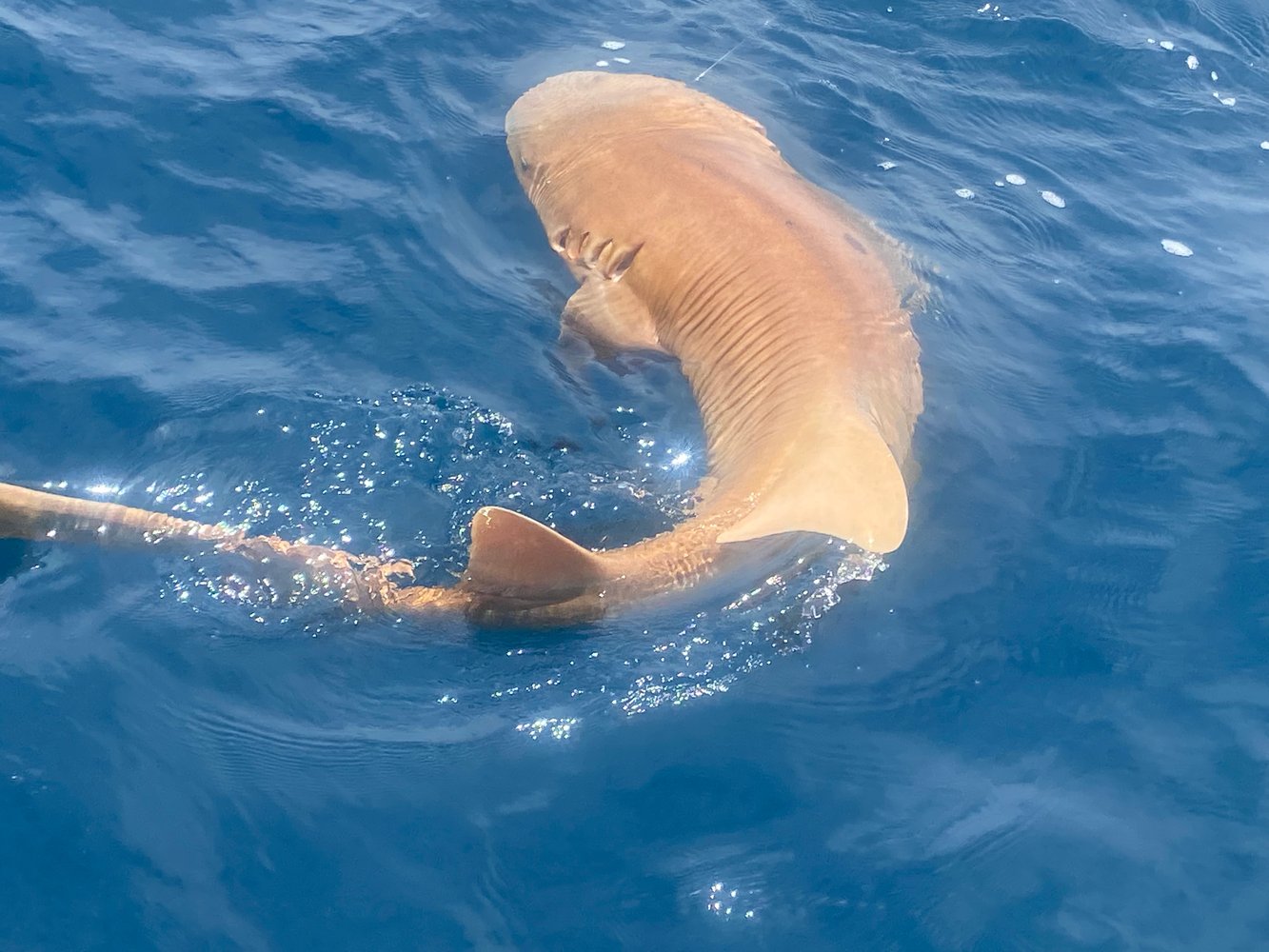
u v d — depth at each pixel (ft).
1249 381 21.85
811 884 18.58
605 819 18.78
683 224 21.70
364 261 21.99
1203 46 26.07
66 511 19.71
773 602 19.67
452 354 21.33
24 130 22.61
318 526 20.07
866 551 20.06
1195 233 23.57
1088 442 21.20
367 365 21.15
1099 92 25.27
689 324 21.49
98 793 18.70
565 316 21.77
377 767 18.92
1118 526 20.54
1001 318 22.21
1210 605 20.06
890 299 21.44
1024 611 19.90
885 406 20.52
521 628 19.43
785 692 19.33
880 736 19.20
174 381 20.83
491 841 18.66
